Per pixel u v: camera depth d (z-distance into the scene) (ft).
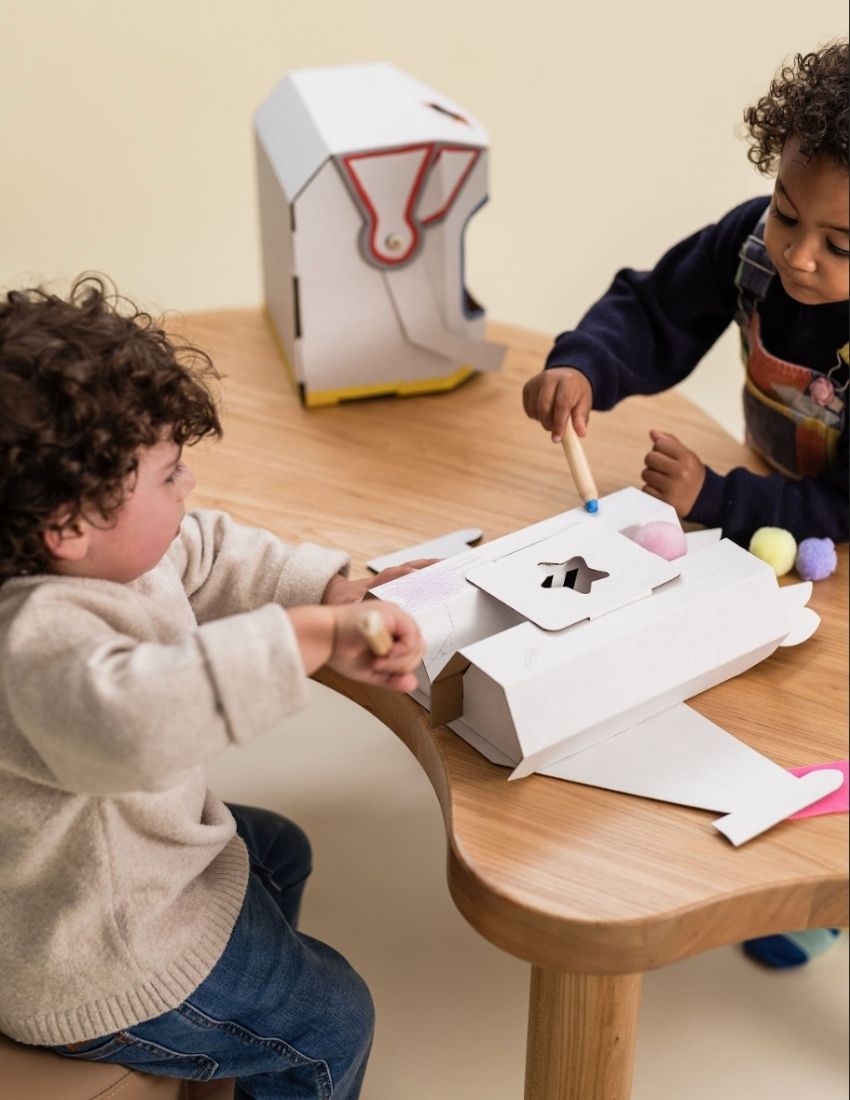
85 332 2.68
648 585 3.02
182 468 2.94
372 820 5.47
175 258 7.18
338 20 6.93
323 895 5.12
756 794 2.76
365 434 4.45
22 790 2.85
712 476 3.79
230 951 3.25
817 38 7.14
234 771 5.67
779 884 2.57
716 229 4.25
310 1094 3.54
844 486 3.79
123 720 2.43
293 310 4.50
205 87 6.84
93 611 2.77
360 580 3.43
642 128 7.41
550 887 2.56
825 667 3.22
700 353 4.51
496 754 2.88
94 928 2.99
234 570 3.43
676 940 2.53
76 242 6.96
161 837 3.07
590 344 4.22
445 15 7.04
